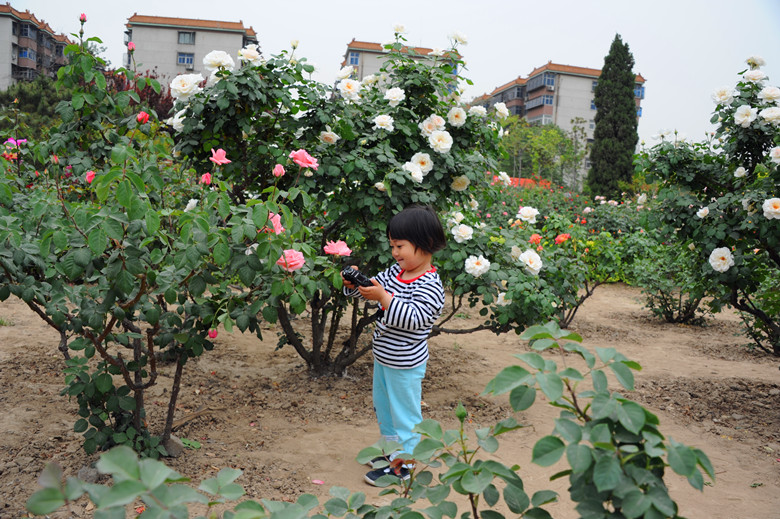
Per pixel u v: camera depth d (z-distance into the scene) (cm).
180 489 105
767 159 426
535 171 3809
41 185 474
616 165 2953
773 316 532
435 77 445
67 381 289
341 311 500
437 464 144
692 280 568
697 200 461
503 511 283
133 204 229
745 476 337
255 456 335
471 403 455
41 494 92
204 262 273
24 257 257
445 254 459
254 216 253
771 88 430
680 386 521
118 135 403
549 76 6381
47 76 3028
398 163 412
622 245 894
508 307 449
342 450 351
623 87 3005
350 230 424
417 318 286
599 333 773
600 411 114
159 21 5053
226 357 545
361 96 461
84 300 265
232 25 5159
